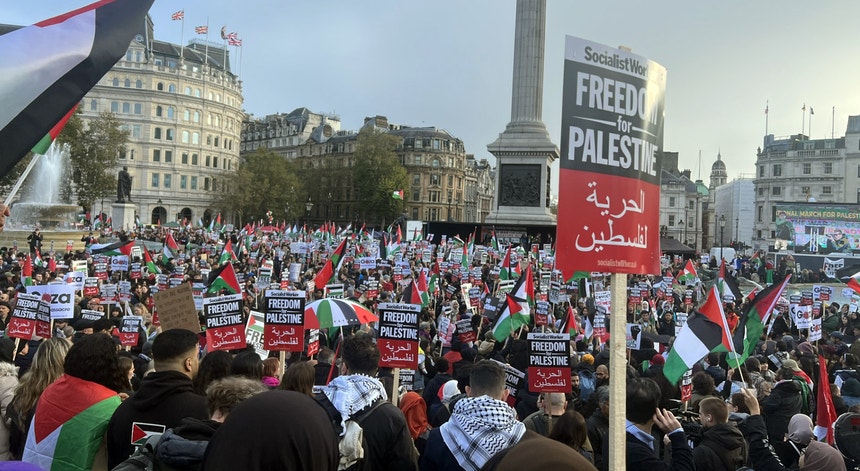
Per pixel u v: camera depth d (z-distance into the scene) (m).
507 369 10.25
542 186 62.66
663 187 148.38
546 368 9.25
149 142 133.88
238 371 7.12
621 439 5.18
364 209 134.38
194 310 9.93
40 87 5.42
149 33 137.88
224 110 146.75
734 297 23.30
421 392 12.19
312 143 171.50
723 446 6.52
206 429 4.30
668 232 148.12
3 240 49.88
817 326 17.89
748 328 13.24
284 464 2.97
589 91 5.80
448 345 15.75
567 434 5.91
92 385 5.31
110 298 18.28
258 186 122.44
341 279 28.41
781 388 10.05
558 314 23.52
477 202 189.88
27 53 5.44
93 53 5.68
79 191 91.94
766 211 129.88
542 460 2.80
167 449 4.01
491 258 42.94
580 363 12.18
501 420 5.22
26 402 6.13
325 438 3.13
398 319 9.10
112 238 57.69
